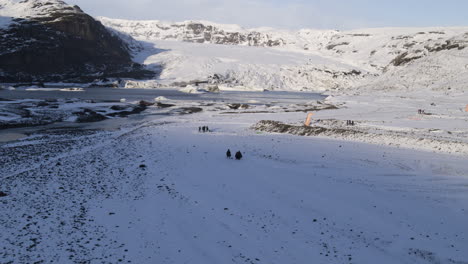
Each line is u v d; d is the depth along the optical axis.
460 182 21.30
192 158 28.75
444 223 15.40
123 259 12.80
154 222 16.08
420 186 20.67
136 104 83.00
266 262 12.70
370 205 17.75
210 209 17.67
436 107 76.81
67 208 17.36
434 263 12.38
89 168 24.95
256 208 17.77
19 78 179.62
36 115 54.31
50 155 28.73
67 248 13.41
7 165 25.12
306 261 12.75
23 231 14.62
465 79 124.50
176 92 162.00
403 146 33.41
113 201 18.61
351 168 25.12
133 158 28.52
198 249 13.66
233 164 26.72
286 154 30.00
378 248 13.59
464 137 36.34
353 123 47.47
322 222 16.02
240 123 52.28
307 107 83.19
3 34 191.62
